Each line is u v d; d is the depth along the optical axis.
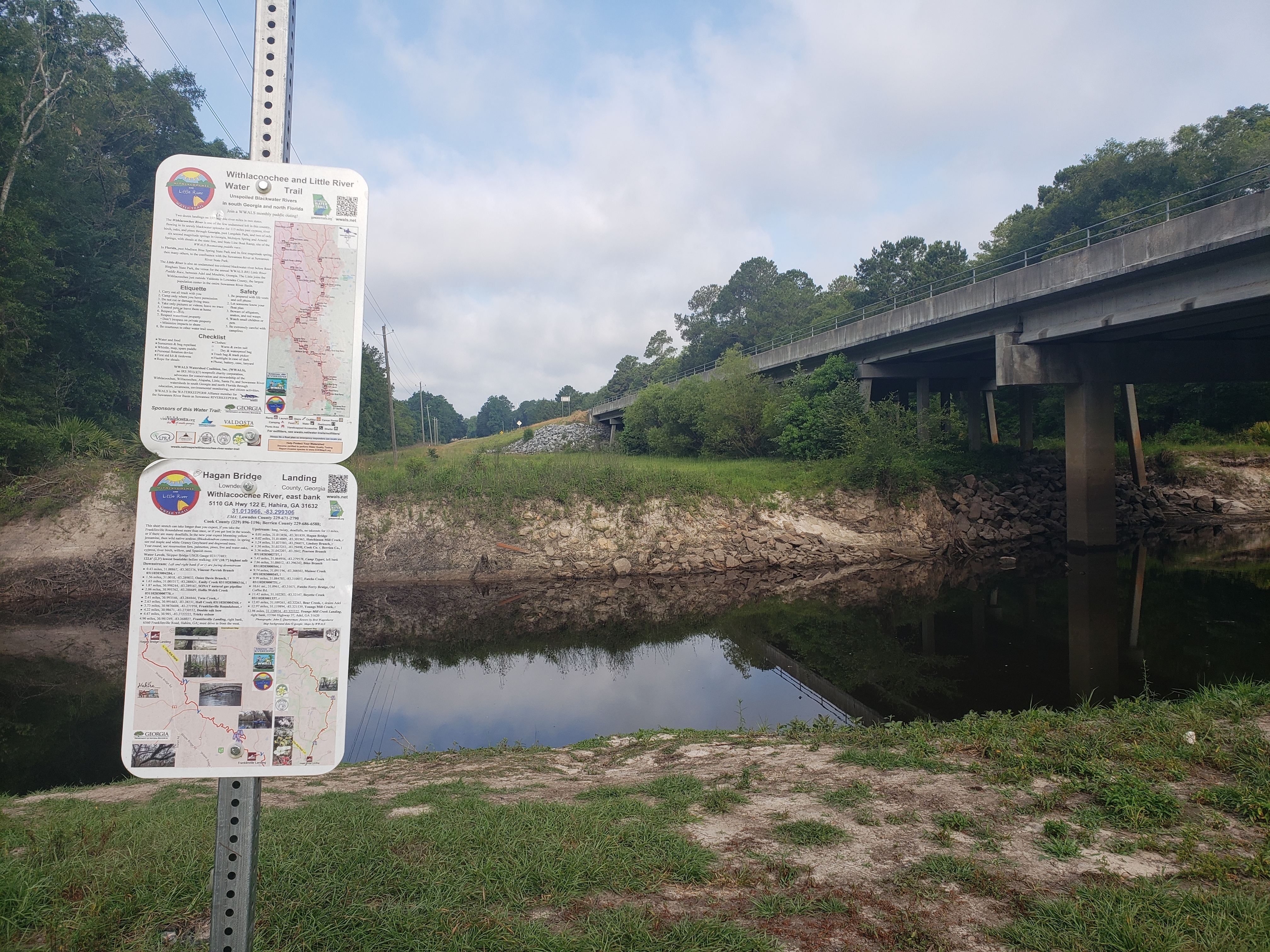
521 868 4.76
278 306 2.90
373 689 15.34
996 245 61.56
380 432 63.03
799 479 31.72
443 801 6.75
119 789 8.34
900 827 5.72
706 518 29.38
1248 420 43.16
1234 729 7.56
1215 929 4.04
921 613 20.34
